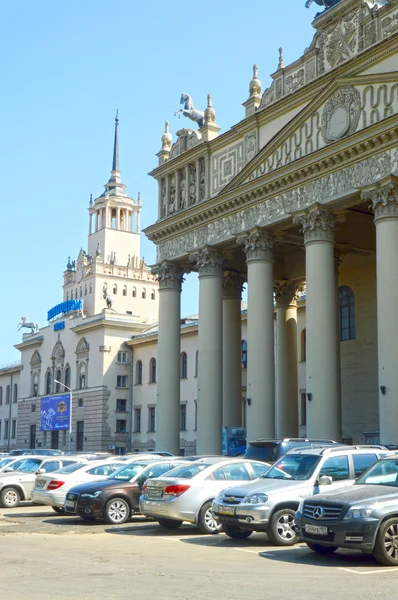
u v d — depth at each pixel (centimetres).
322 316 3525
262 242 3994
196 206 4431
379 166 3306
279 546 1822
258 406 3853
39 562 1593
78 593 1215
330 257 3597
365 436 4406
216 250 4384
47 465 3312
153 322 8550
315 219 3600
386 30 3409
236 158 4306
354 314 4662
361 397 4516
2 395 10481
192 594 1202
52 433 8812
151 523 2464
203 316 4366
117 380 7962
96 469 2822
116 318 8038
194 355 6956
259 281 3966
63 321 8844
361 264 4622
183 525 2398
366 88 3416
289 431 4844
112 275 10762
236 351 4900
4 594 1207
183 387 7062
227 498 1909
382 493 1547
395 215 3234
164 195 4891
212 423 4250
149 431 7625
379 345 3206
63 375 8700
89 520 2594
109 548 1841
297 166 3684
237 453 4338
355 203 3503
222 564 1541
